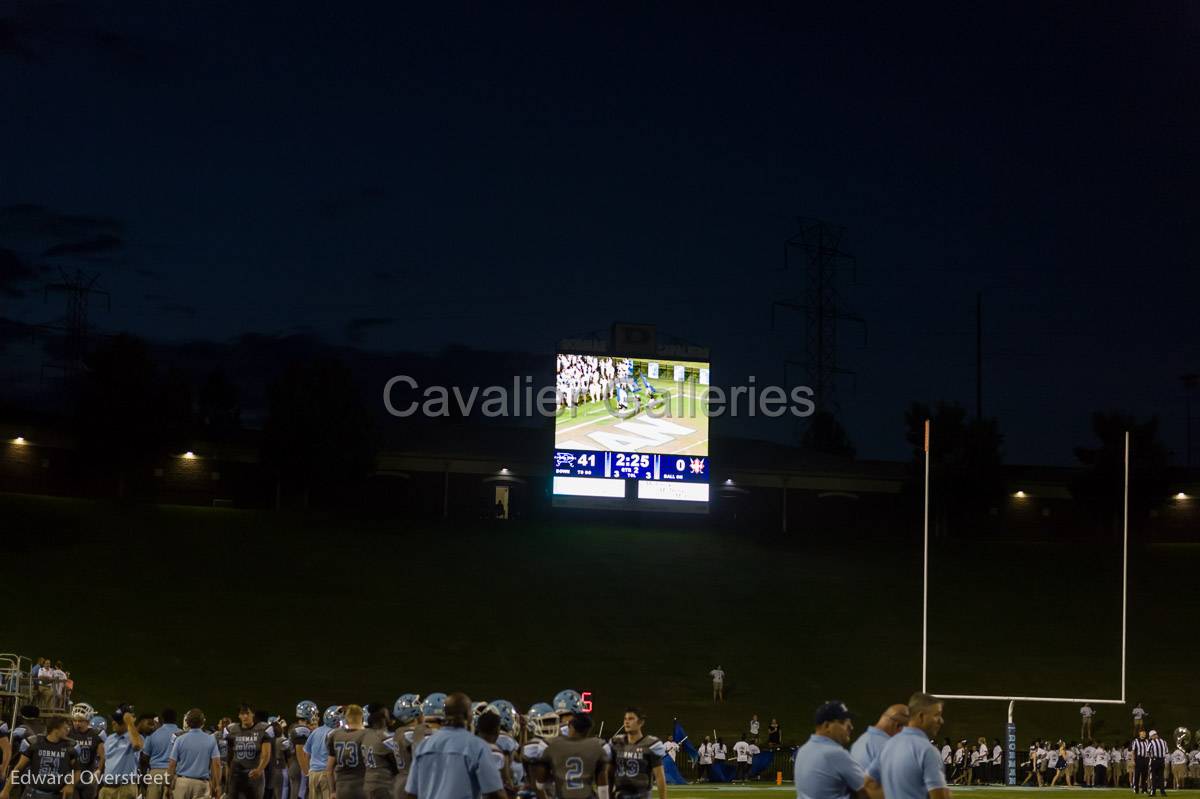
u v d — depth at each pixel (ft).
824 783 24.91
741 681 142.51
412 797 26.63
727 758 119.14
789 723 132.36
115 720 46.96
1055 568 186.60
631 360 185.16
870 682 144.77
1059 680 146.61
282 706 125.29
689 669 144.87
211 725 118.21
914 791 24.53
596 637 152.15
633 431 183.42
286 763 58.44
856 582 177.06
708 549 187.52
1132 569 186.29
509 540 184.55
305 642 143.13
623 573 173.99
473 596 161.89
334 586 161.07
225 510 187.11
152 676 128.98
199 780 45.42
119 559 160.97
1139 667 151.23
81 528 169.48
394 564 170.81
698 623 158.51
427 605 157.58
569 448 181.57
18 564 154.30
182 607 148.87
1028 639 159.12
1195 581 181.06
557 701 36.73
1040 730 135.74
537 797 32.76
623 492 182.09
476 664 141.69
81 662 130.00
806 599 169.37
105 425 187.93
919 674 147.43
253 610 150.61
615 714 131.44
